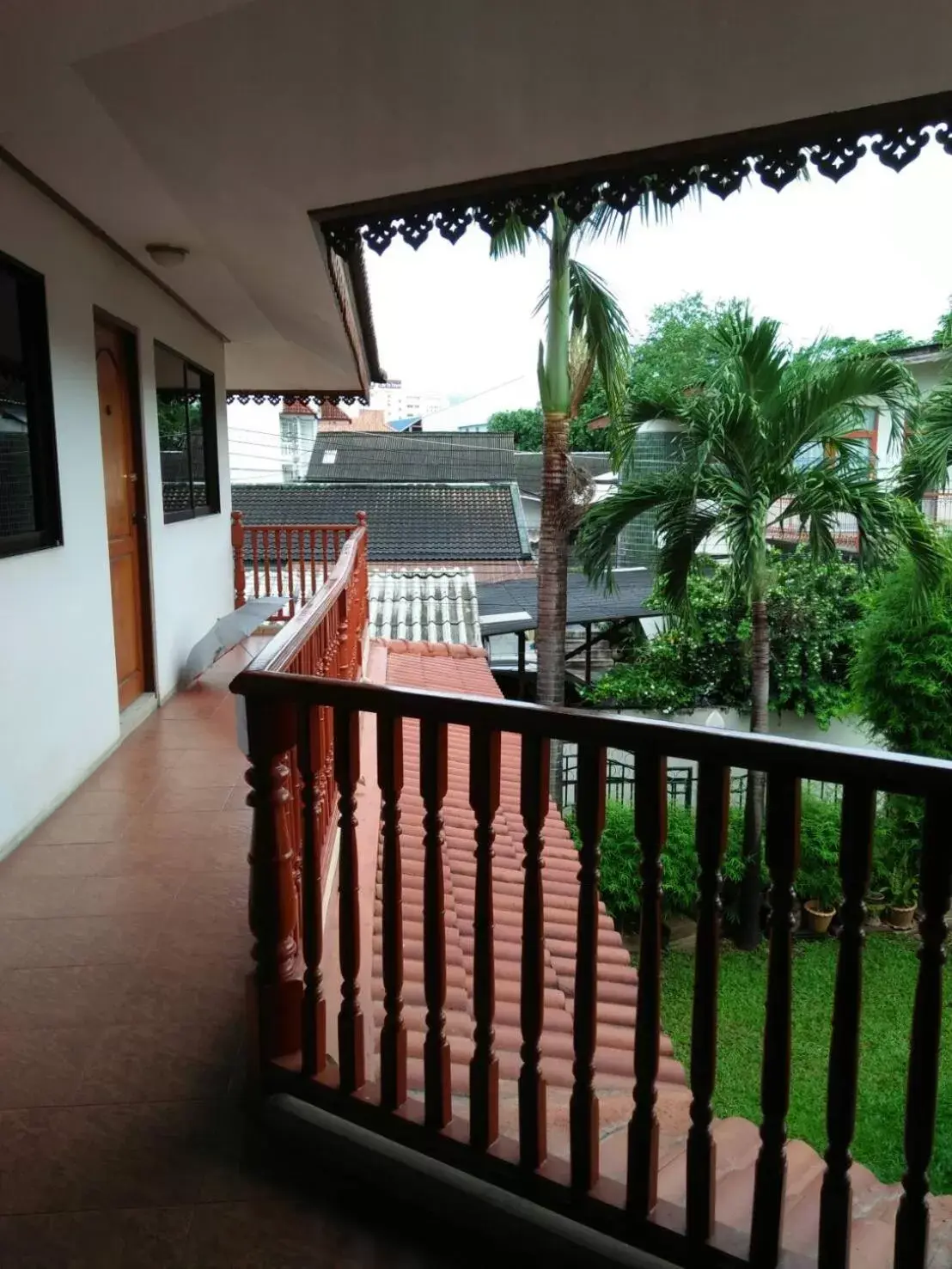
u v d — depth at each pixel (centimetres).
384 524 1634
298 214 379
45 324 394
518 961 347
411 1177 180
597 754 150
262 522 1648
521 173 328
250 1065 210
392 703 174
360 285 574
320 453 2164
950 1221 181
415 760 528
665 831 147
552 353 933
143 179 363
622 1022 313
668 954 735
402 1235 171
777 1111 143
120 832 378
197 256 493
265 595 892
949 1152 474
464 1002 292
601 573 854
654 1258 157
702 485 766
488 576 1523
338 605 385
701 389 794
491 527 1630
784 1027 140
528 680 1368
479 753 164
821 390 723
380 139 304
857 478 780
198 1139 197
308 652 260
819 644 1096
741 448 752
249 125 298
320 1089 198
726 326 739
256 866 203
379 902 339
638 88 265
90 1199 180
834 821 768
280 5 229
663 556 809
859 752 128
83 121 302
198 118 293
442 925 177
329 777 296
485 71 260
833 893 768
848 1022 134
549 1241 163
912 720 912
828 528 794
